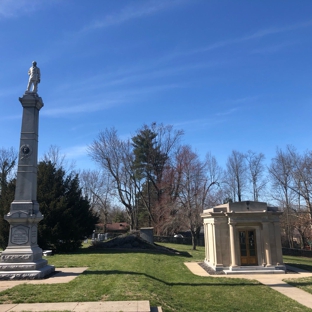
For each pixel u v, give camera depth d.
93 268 17.17
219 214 21.72
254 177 58.28
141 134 54.75
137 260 21.84
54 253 26.92
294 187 49.59
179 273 19.34
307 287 15.59
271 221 21.72
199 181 39.16
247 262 21.12
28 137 15.92
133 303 9.84
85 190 65.69
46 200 27.52
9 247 14.48
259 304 12.37
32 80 16.70
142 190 57.38
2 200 26.22
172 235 52.91
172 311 10.07
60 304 9.70
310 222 45.47
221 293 14.09
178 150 50.66
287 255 41.03
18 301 10.02
